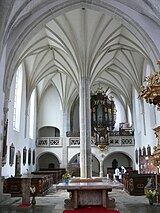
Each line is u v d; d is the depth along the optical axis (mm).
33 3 13180
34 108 28281
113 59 23922
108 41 19328
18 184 14789
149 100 9992
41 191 14625
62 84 28156
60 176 25547
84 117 18703
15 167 20672
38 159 28875
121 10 14508
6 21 11562
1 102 12852
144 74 22109
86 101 18922
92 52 18922
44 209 9602
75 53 18875
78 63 19203
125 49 21328
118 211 8977
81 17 16969
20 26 14359
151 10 13016
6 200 12289
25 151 23875
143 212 8938
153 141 19938
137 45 18672
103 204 9648
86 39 18406
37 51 21156
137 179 15094
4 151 15062
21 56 18188
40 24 14703
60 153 28047
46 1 14008
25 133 23922
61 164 27734
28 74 23875
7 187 14742
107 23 17594
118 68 25125
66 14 16625
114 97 32062
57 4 14469
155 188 11383
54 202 11734
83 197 10086
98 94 27859
